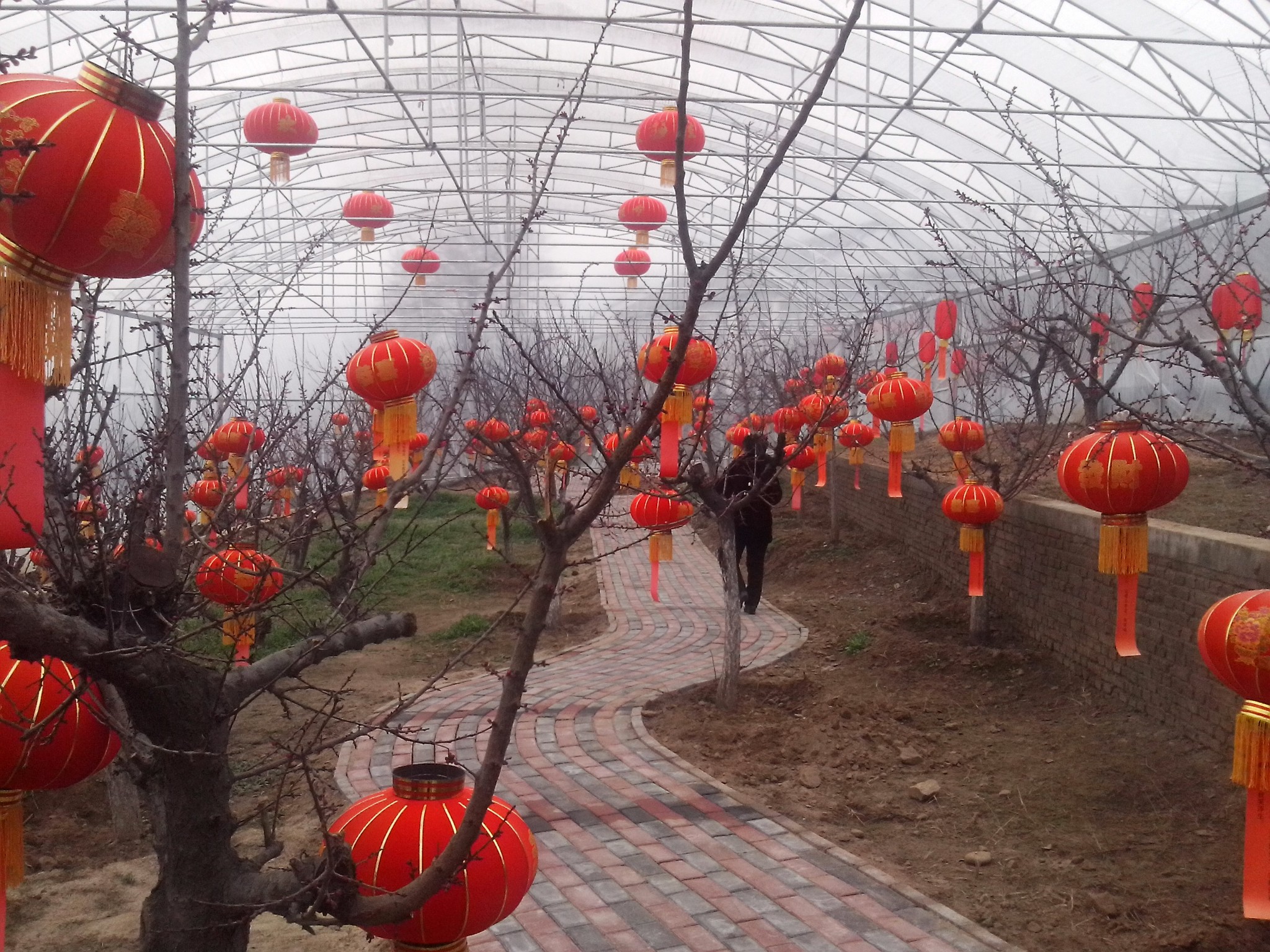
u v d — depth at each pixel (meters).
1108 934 4.43
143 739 2.99
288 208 18.98
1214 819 5.29
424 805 2.63
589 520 2.23
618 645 9.71
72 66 11.70
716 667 8.73
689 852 5.18
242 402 7.90
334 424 9.23
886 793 6.09
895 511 12.19
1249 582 5.64
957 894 4.82
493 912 2.53
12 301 2.17
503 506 9.37
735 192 17.47
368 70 14.19
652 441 6.58
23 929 4.79
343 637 3.13
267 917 4.76
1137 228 13.29
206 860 2.68
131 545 2.77
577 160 18.19
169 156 2.24
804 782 6.24
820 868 4.99
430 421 13.93
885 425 16.25
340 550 3.35
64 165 2.07
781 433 7.52
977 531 7.16
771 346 14.41
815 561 12.59
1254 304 7.24
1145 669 6.59
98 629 2.50
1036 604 8.17
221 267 19.78
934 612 9.55
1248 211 10.30
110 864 5.54
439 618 11.30
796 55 12.72
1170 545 6.36
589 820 5.61
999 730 6.96
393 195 19.73
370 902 2.39
